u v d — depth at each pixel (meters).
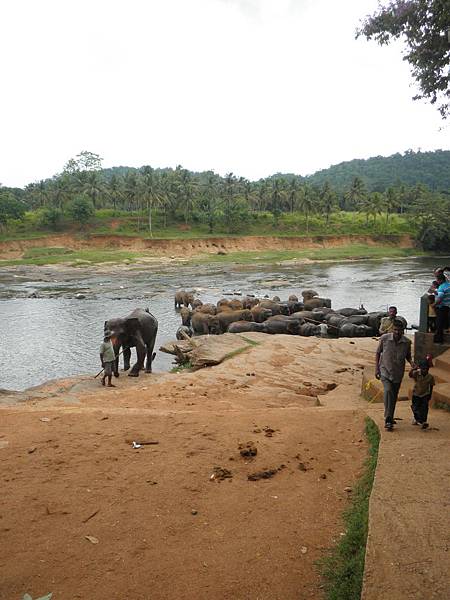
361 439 8.20
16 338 26.58
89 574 4.82
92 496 6.30
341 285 51.16
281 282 52.78
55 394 13.70
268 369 16.59
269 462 7.32
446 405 9.39
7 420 9.51
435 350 11.58
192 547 5.25
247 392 13.80
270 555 5.11
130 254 78.19
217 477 6.81
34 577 4.76
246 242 92.44
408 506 5.41
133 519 5.77
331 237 99.38
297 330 27.53
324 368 16.83
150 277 59.06
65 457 7.51
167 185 103.44
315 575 4.81
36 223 91.69
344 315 30.50
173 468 7.11
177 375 16.27
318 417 9.45
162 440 8.22
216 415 9.71
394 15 11.51
